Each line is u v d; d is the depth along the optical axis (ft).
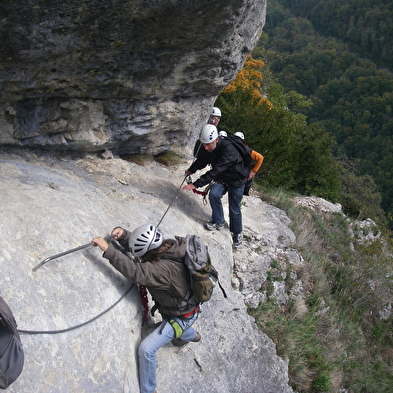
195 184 16.07
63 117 15.29
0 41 10.55
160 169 20.84
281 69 321.52
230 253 18.19
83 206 13.28
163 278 10.52
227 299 16.03
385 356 24.68
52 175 15.12
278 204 27.76
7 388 8.11
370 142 236.84
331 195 42.37
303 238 25.36
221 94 35.32
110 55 13.24
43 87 13.61
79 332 9.80
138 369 11.35
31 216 11.03
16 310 8.85
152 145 19.95
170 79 16.17
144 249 10.52
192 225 17.98
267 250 20.93
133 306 11.76
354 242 31.60
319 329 20.89
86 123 16.07
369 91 273.33
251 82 65.57
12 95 13.34
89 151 17.74
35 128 14.85
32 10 9.98
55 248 10.75
